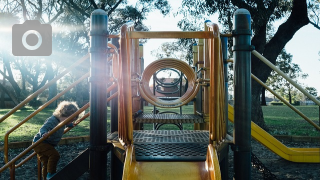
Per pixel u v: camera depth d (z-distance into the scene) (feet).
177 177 7.97
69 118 11.39
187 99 19.29
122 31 8.23
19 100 98.89
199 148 10.05
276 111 90.38
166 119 17.11
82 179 16.72
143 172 8.14
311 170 18.62
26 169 18.80
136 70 20.26
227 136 12.15
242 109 9.30
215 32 8.13
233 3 35.37
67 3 70.74
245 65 9.29
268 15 35.63
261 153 24.30
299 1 36.68
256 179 16.49
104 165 9.57
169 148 10.03
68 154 23.31
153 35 8.38
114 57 11.97
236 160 9.41
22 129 38.06
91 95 9.57
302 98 257.96
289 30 37.37
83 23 74.64
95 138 9.52
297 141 30.50
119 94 9.56
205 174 8.02
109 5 68.69
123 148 9.09
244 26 9.28
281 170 18.63
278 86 161.17
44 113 68.13
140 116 19.34
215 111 8.29
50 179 10.16
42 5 83.76
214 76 8.21
